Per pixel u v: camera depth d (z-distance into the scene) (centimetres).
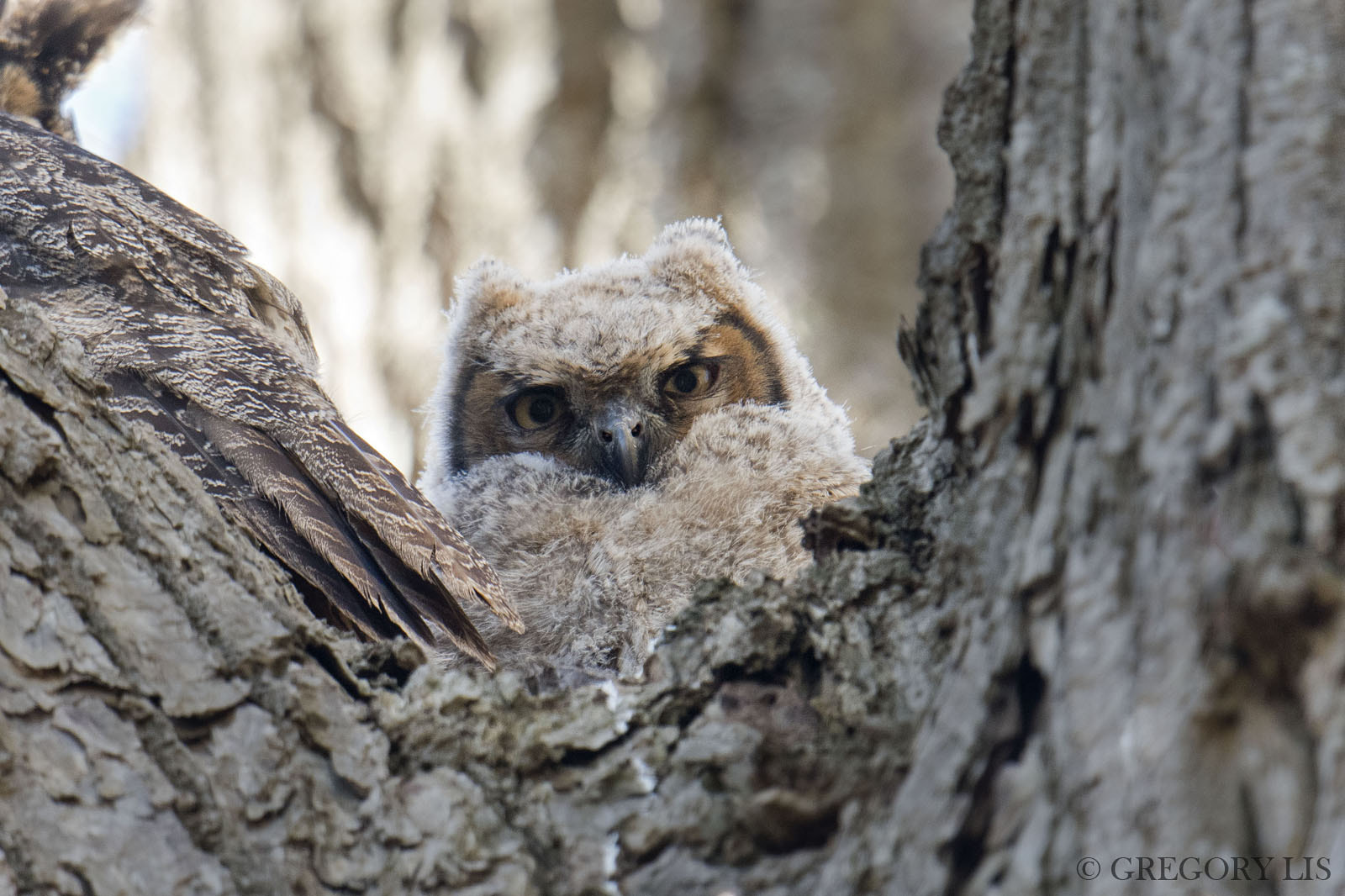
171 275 595
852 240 1527
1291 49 297
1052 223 333
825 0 1612
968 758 302
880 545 390
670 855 335
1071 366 323
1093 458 309
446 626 500
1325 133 291
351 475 517
